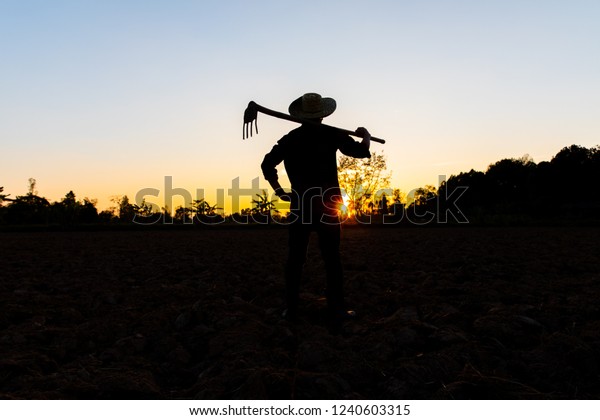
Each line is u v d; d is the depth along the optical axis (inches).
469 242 514.6
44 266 314.2
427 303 168.2
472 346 115.4
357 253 366.9
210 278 238.1
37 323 146.7
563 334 120.3
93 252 434.6
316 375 99.9
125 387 96.7
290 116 141.8
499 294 183.3
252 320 142.8
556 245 458.3
